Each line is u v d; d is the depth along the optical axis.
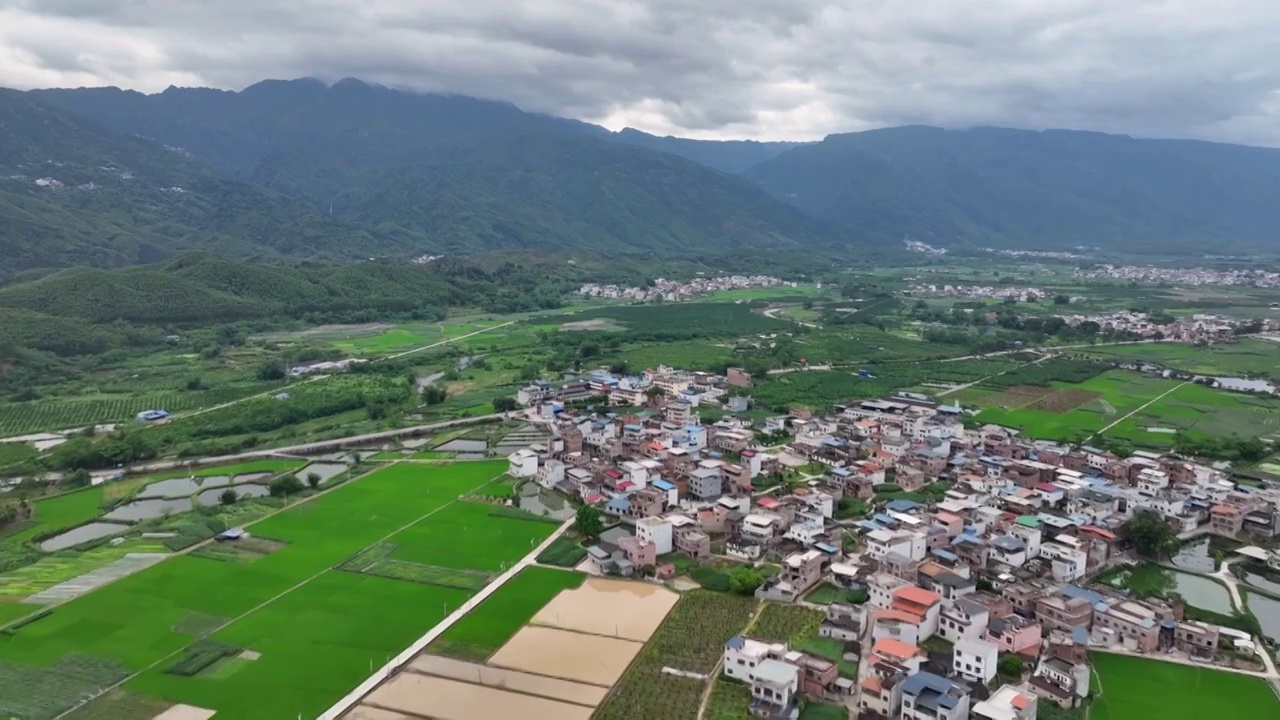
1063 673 137.00
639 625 163.62
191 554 199.50
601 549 194.88
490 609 170.12
